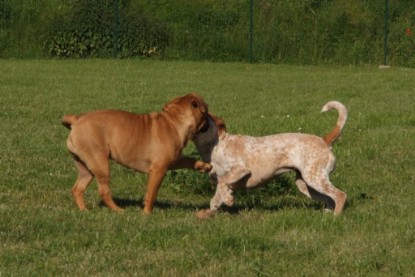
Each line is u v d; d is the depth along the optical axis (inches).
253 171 410.3
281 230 376.2
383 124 727.7
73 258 326.0
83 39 1465.3
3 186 476.4
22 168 527.5
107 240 349.7
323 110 418.0
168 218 401.4
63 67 1295.5
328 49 1524.4
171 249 340.5
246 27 1540.4
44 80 1100.5
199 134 412.2
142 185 504.1
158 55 1485.0
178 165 418.3
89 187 486.9
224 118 780.0
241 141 412.8
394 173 532.4
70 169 533.6
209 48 1508.4
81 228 373.1
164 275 306.5
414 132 671.1
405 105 880.3
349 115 772.6
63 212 406.3
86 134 401.4
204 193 482.9
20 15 1505.9
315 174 401.4
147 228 371.9
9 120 737.0
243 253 336.2
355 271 318.7
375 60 1505.9
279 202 458.9
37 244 346.0
